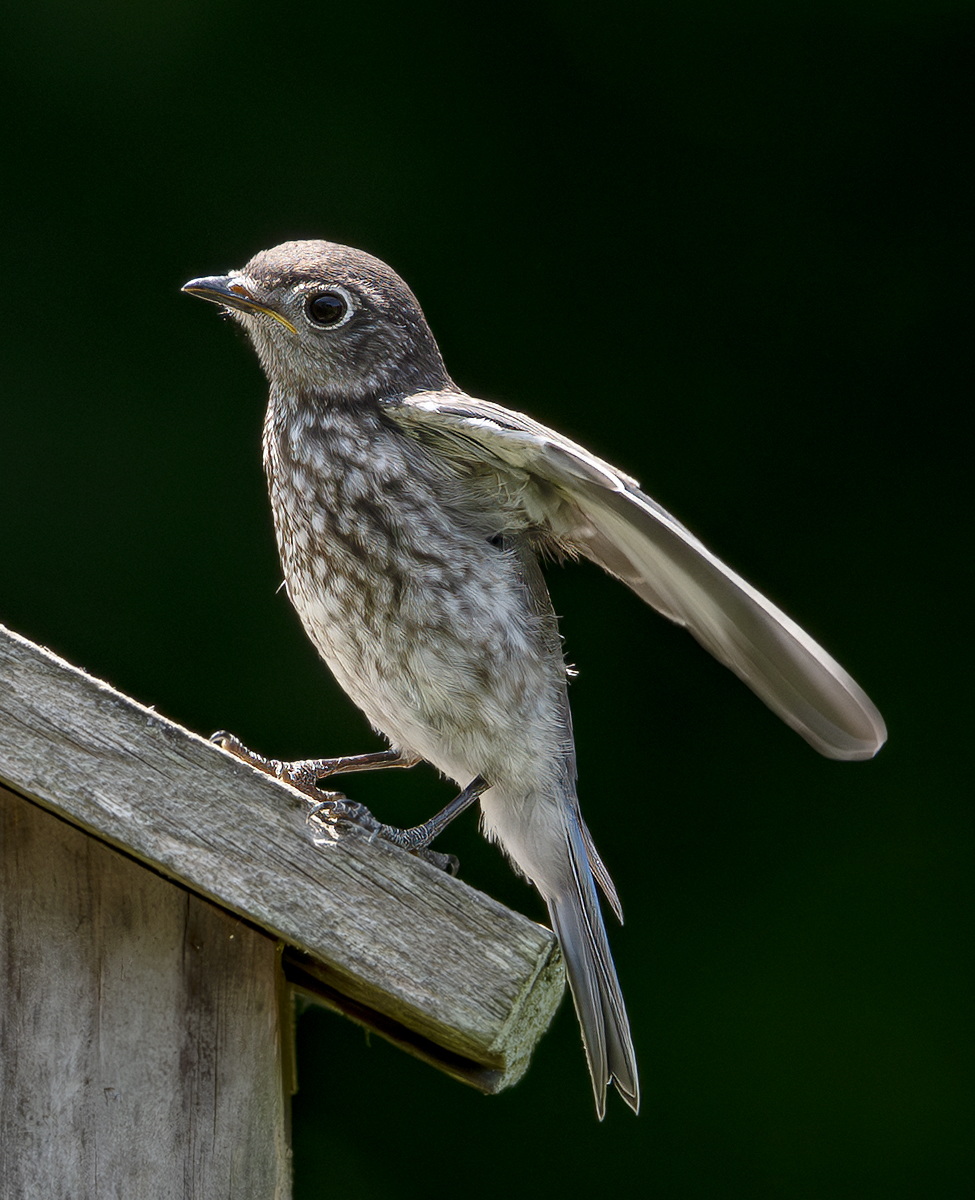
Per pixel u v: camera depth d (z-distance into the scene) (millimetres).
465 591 4203
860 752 4156
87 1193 4164
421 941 4152
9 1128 4164
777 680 4164
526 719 4203
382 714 4211
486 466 4207
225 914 4168
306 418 4211
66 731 4152
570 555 4219
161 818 4152
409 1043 4176
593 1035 4203
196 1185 4164
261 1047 4164
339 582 4203
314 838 4152
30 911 4168
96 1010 4168
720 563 4156
